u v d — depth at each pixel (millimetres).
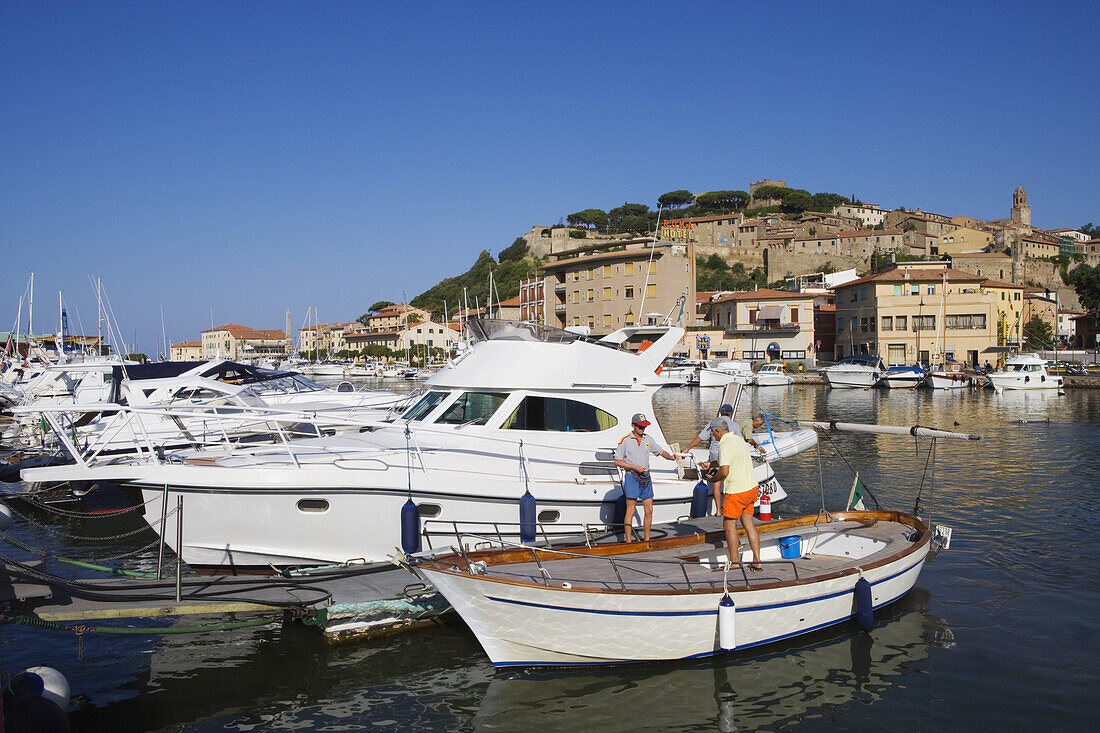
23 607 7586
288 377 22906
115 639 8773
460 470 9914
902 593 9438
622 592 7547
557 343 10992
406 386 72312
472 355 11266
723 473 8625
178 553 8195
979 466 19422
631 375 11398
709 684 7559
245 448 11062
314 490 9312
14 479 15219
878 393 50188
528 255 126625
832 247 122812
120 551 12906
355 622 8375
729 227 137000
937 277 66062
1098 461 20188
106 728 6922
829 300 81688
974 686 7430
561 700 7305
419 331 107688
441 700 7336
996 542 12109
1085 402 41531
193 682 7766
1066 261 125875
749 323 76062
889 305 66188
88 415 20203
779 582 8070
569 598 7473
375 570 9250
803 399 45594
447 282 136500
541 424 10695
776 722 6852
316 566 9516
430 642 8602
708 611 7844
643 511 10633
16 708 5781
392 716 7066
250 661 8195
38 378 27031
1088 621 8914
